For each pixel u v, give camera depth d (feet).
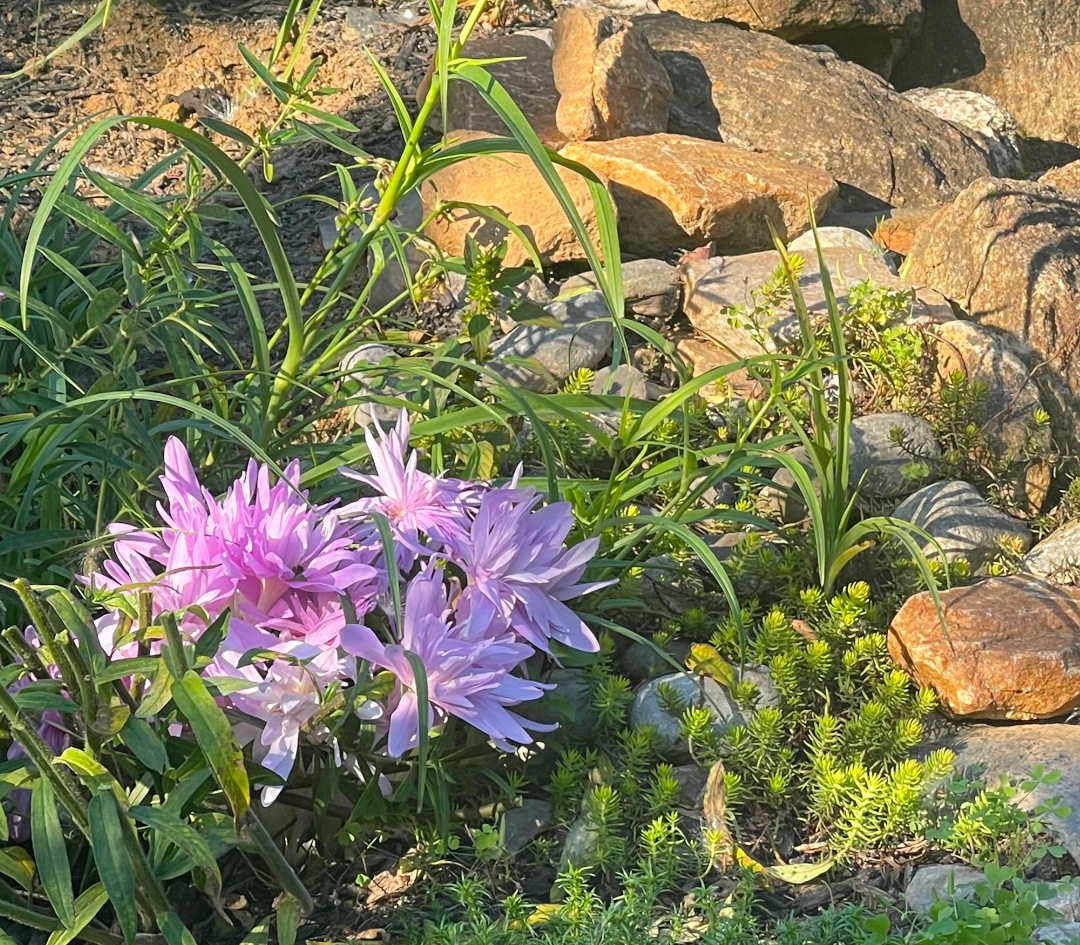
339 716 6.50
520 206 13.14
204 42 17.07
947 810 7.84
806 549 9.73
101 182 9.09
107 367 9.12
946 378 11.96
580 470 10.69
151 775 6.37
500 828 7.57
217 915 7.05
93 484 9.69
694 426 10.66
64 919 5.61
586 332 12.07
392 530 7.06
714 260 13.39
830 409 11.55
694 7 19.65
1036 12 23.27
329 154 15.21
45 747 5.49
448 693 6.56
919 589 9.76
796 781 8.15
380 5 18.31
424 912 7.18
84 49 16.94
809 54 18.35
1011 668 8.54
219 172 7.55
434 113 15.61
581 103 15.29
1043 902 7.10
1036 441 11.56
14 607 7.75
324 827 7.30
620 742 8.24
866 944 6.38
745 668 8.54
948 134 18.29
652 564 8.75
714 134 17.07
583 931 6.61
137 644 6.47
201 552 6.53
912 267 13.88
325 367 10.07
